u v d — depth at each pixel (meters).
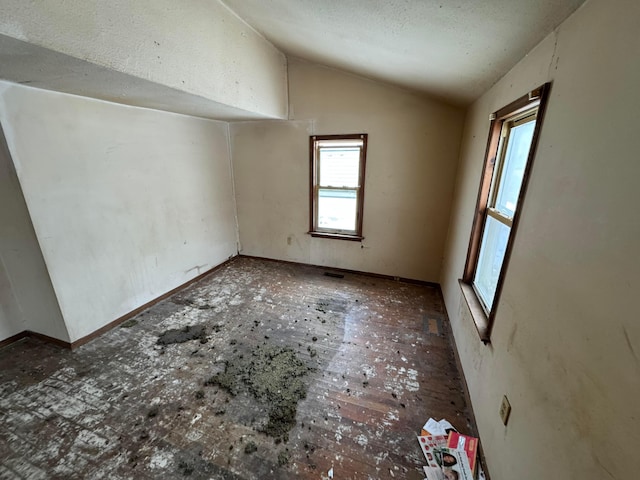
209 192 3.57
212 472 1.41
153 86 1.74
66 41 1.20
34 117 1.87
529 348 1.08
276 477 1.39
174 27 1.72
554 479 0.85
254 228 4.11
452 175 3.04
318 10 1.53
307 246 3.91
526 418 1.05
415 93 2.90
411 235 3.38
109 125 2.34
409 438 1.58
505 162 1.83
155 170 2.81
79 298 2.27
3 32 1.02
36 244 1.99
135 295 2.75
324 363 2.15
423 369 2.11
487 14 1.10
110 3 1.35
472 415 1.67
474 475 1.39
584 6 0.90
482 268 2.07
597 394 0.71
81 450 1.50
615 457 0.63
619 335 0.65
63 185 2.08
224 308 2.91
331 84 3.15
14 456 1.48
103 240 2.40
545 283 1.01
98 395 1.84
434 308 2.95
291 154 3.57
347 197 3.56
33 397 1.82
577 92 0.91
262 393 1.87
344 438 1.58
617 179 0.69
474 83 1.98
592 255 0.77
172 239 3.10
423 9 1.18
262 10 1.92
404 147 3.11
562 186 0.96
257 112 2.77
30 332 2.38
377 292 3.28
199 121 3.28
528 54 1.32
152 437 1.58
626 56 0.69
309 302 3.04
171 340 2.39
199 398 1.83
